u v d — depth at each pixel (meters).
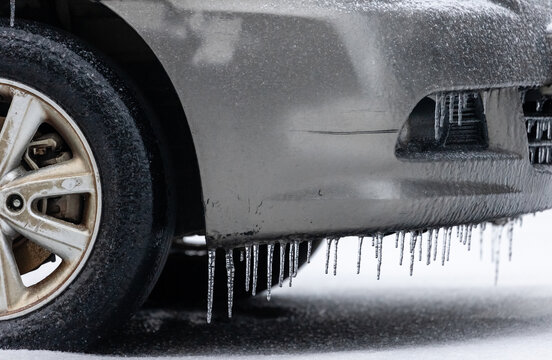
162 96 6.32
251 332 6.79
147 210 5.43
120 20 6.19
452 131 5.81
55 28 5.64
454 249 11.70
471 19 5.78
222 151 5.39
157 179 5.48
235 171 5.40
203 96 5.37
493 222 7.15
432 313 7.56
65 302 5.46
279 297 8.48
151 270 5.50
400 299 8.38
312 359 5.42
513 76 5.88
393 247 11.98
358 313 7.67
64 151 5.62
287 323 7.19
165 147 5.60
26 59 5.48
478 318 7.19
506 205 5.94
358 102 5.40
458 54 5.64
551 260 10.99
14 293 5.53
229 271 5.59
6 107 5.82
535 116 6.25
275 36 5.38
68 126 5.48
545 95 6.20
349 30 5.42
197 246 7.79
